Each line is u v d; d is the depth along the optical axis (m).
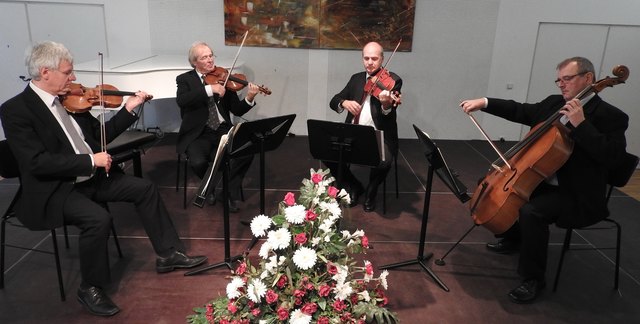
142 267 2.57
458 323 2.18
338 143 2.61
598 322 2.21
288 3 4.71
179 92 3.27
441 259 2.68
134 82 3.58
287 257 1.65
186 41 4.85
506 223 2.30
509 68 4.99
